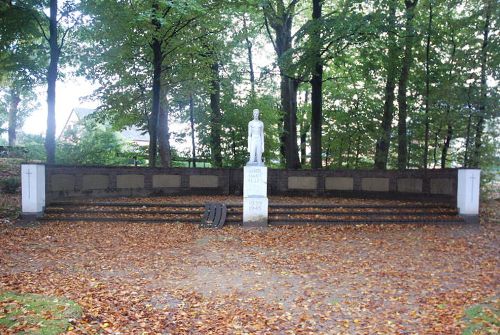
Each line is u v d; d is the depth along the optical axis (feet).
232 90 92.02
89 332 19.29
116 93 80.23
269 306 24.34
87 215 53.06
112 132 89.45
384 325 21.56
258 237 44.52
